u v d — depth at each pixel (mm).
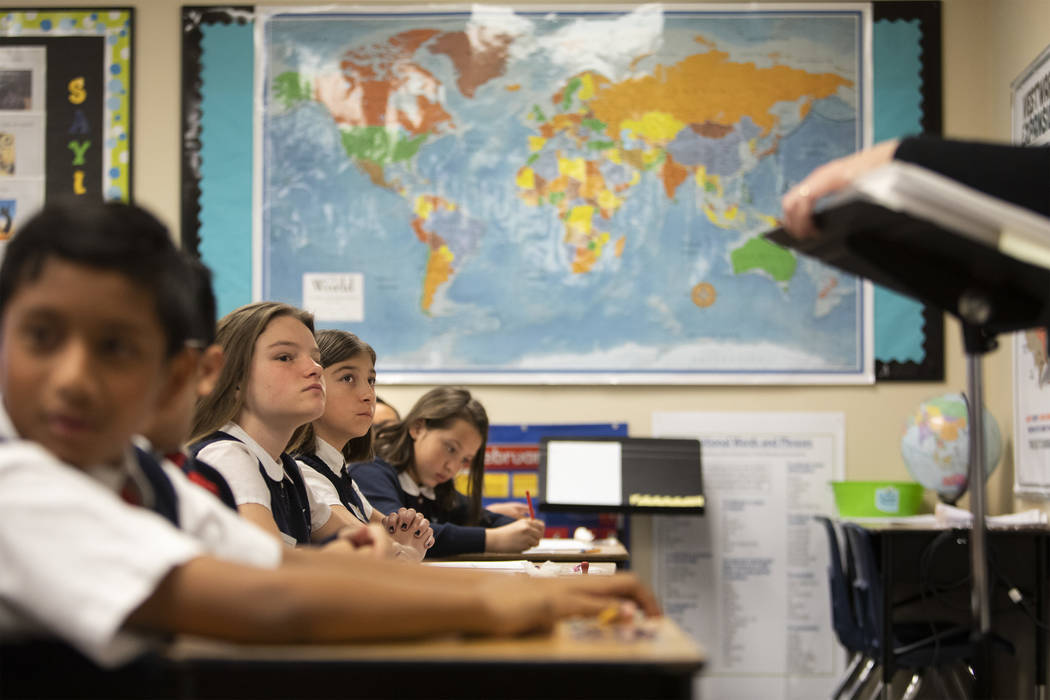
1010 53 3678
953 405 3449
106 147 3998
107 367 681
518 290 3975
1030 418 3352
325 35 4023
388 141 4012
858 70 3977
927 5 3965
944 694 3254
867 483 3545
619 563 3109
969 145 1181
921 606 3447
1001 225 883
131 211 733
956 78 3982
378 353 3965
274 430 1690
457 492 3324
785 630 3873
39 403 672
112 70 4016
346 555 976
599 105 4008
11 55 4016
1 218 3977
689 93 4000
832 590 3221
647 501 3631
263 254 3980
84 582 653
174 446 1083
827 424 3926
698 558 3900
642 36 4012
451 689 689
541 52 4020
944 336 3912
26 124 4000
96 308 671
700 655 704
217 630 680
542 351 3957
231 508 1379
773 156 3982
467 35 4031
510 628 766
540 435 3932
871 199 921
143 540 680
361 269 3982
